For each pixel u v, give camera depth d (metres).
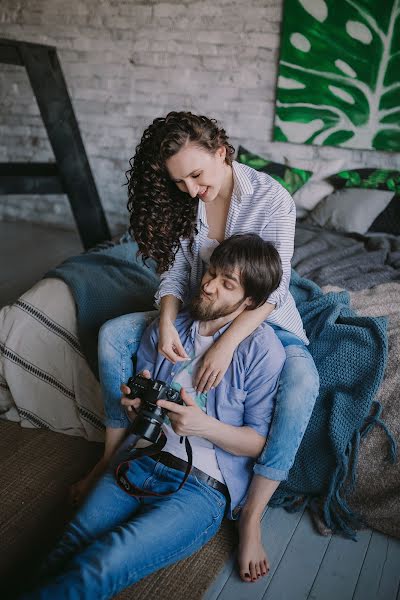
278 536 1.76
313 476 1.85
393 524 1.76
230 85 4.15
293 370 1.66
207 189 1.53
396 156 3.87
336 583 1.59
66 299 2.19
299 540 1.75
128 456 1.59
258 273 1.52
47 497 1.87
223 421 1.61
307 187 3.80
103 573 1.28
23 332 2.18
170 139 1.43
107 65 4.44
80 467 2.03
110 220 4.82
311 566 1.65
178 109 4.36
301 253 2.97
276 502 1.88
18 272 3.89
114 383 1.79
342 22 3.69
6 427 2.22
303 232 3.36
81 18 4.39
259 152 4.22
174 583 1.56
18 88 4.75
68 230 4.96
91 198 3.79
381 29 3.61
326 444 1.83
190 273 1.83
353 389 1.82
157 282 2.37
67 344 2.17
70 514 1.80
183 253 1.80
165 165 1.49
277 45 3.94
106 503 1.53
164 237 1.67
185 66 4.23
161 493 1.55
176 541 1.43
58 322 2.17
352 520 1.78
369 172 3.71
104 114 4.57
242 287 1.54
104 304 2.18
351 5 3.63
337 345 1.87
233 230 1.69
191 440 1.61
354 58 3.72
